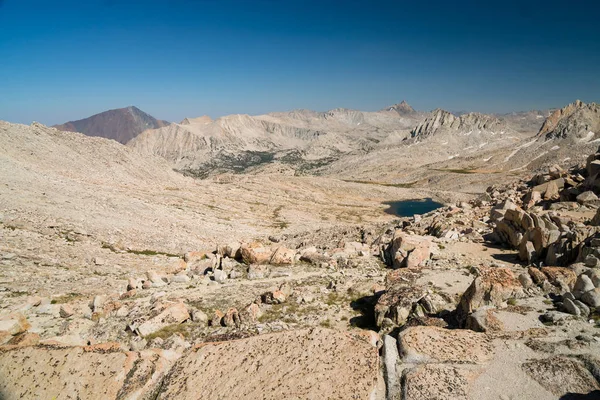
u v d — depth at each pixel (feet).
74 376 30.99
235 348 33.73
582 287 47.26
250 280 87.10
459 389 30.12
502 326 40.96
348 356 32.65
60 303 72.54
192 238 184.85
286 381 29.78
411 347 34.99
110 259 119.55
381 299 57.31
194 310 61.16
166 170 449.89
